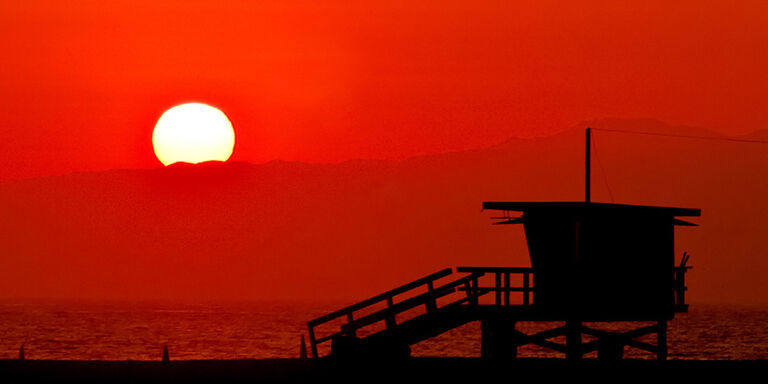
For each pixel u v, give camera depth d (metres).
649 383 130.75
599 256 142.88
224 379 132.25
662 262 144.38
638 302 143.38
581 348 145.62
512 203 144.38
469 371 137.25
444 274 142.25
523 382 130.12
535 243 143.38
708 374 136.75
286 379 131.88
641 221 143.88
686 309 145.38
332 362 138.88
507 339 143.62
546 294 142.38
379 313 141.50
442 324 141.00
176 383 129.50
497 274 142.38
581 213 142.88
